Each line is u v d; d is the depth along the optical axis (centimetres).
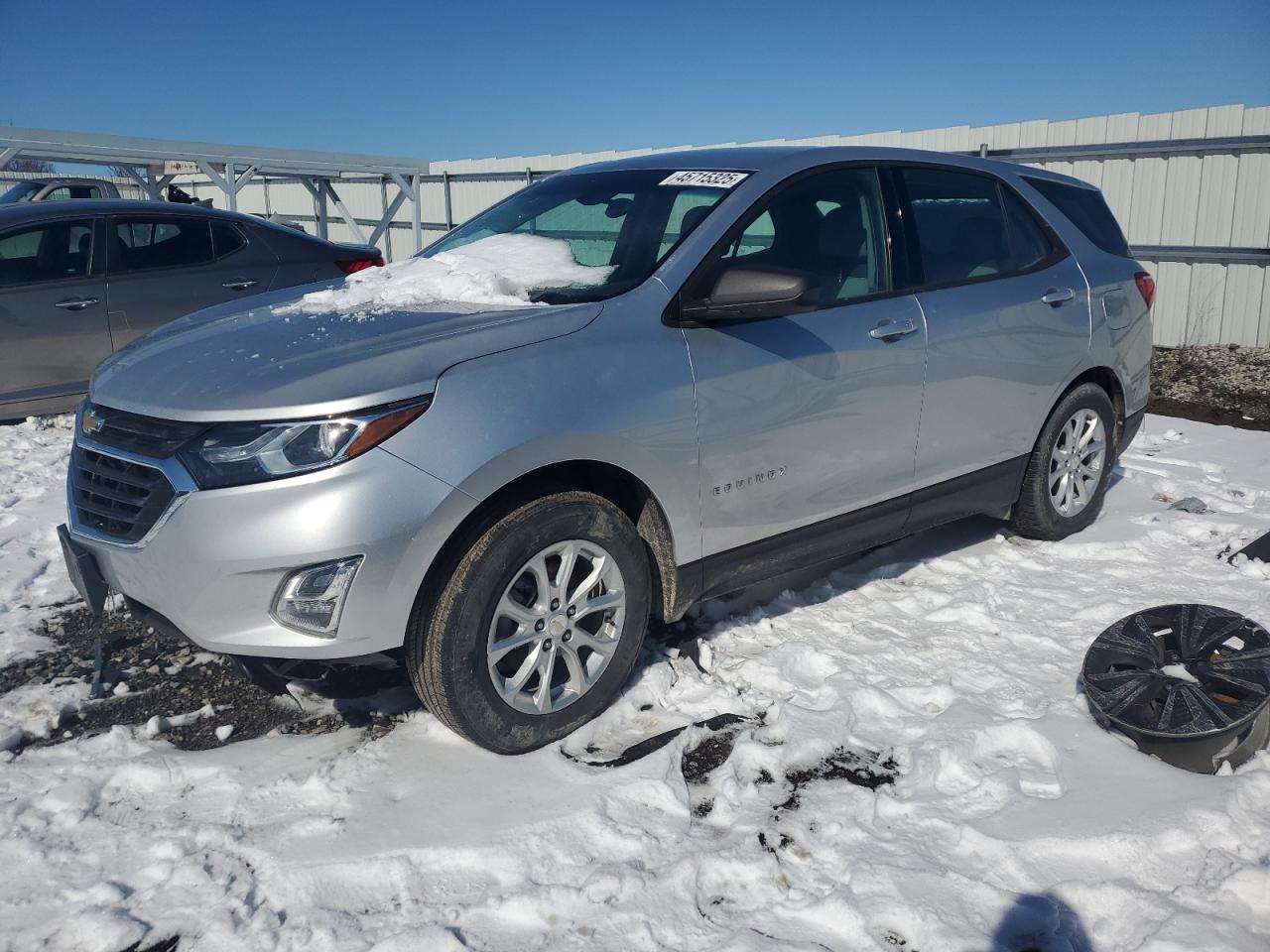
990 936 222
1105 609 389
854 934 224
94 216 681
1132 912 229
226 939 224
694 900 236
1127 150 1038
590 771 288
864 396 366
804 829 260
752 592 409
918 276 394
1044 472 451
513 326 295
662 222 349
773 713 316
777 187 358
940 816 264
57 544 475
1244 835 254
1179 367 952
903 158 406
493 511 282
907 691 325
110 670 356
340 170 1437
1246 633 320
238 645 266
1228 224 993
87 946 223
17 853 252
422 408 268
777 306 319
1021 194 451
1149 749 288
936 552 458
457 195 1717
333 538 256
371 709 325
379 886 242
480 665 281
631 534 309
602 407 294
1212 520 489
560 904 233
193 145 1267
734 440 328
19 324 652
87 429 300
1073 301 449
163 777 284
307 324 318
